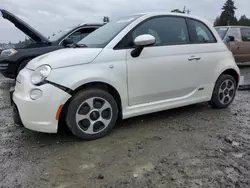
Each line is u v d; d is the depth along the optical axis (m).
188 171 2.40
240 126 3.59
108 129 3.21
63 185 2.21
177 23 3.74
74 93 2.97
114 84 3.12
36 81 2.80
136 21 3.40
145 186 2.18
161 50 3.47
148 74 3.37
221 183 2.22
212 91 4.18
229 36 8.98
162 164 2.53
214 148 2.88
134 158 2.66
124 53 3.19
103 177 2.32
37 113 2.78
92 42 3.42
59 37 6.43
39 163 2.58
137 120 3.81
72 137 3.20
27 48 5.97
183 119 3.86
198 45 3.87
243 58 9.48
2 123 3.76
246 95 5.50
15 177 2.34
